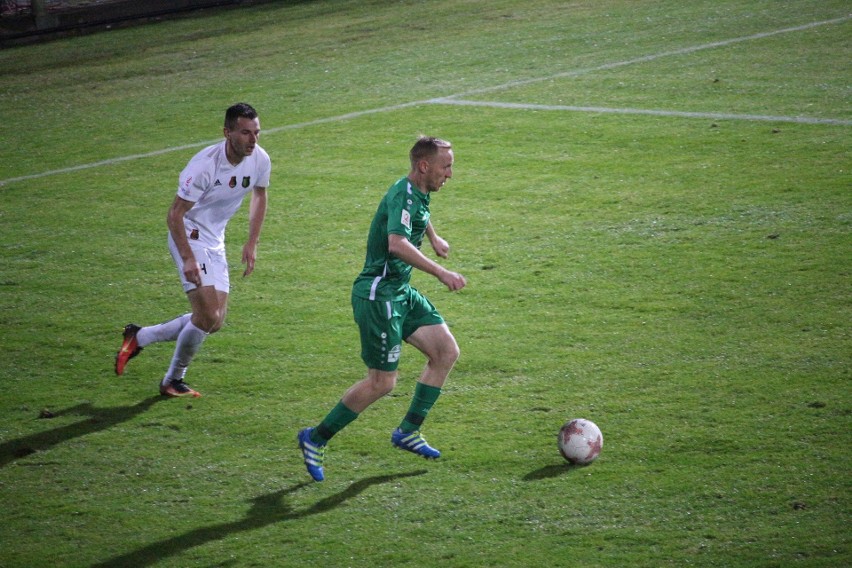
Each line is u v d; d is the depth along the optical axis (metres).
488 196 39.25
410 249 19.08
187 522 18.80
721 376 23.52
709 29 69.00
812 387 22.59
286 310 29.72
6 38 89.44
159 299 31.45
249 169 23.92
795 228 32.84
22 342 28.33
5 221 40.50
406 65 66.44
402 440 20.48
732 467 19.53
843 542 16.89
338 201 40.19
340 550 17.62
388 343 19.78
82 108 62.12
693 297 28.33
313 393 24.22
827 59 57.47
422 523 18.36
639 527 17.75
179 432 22.55
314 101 58.62
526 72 61.41
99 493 20.03
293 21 87.81
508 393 23.47
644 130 46.66
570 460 20.00
